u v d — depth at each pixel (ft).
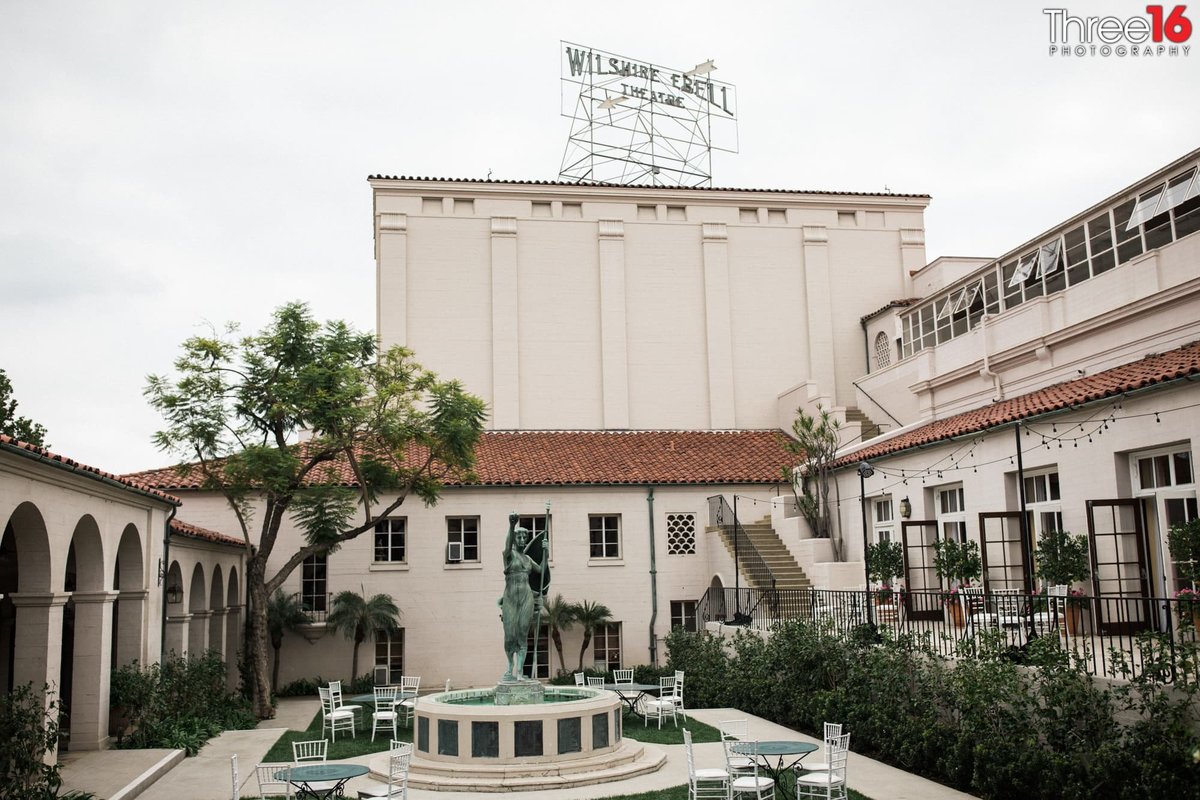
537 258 118.32
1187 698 36.99
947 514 75.56
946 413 90.33
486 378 114.62
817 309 121.90
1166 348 63.82
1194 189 63.93
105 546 54.39
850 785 46.06
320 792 44.78
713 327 119.65
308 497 78.84
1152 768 35.42
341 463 97.35
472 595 96.02
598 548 99.86
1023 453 65.26
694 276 120.88
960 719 47.34
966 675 46.39
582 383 116.88
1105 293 70.18
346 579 94.43
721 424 117.70
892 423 105.19
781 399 118.62
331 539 81.30
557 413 115.96
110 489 53.67
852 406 121.19
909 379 100.99
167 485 93.25
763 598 81.61
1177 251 63.26
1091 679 40.75
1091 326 70.03
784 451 108.37
